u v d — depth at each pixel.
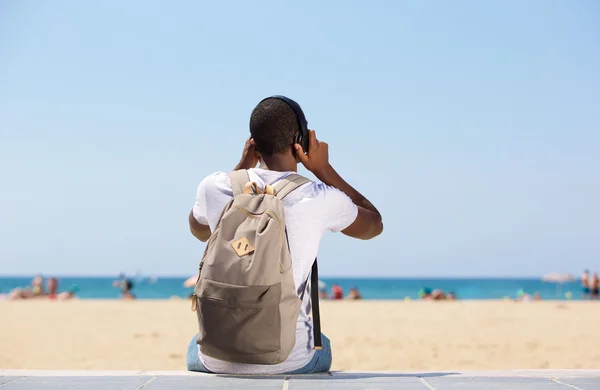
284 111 3.01
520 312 19.91
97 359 9.57
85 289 78.50
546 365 8.87
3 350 10.54
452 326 14.59
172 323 15.67
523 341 11.59
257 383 2.64
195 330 13.85
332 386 2.59
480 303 27.77
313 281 2.93
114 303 27.08
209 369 2.96
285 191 2.84
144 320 16.58
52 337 12.39
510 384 2.67
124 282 37.72
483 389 2.54
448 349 10.49
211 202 2.93
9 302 28.20
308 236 2.84
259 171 2.95
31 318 17.16
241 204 2.68
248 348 2.66
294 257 2.80
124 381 2.72
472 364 8.96
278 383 2.64
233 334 2.63
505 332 13.23
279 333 2.64
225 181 2.95
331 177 3.15
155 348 10.81
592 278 38.84
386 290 82.00
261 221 2.61
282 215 2.66
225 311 2.59
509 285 110.75
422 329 13.87
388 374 2.96
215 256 2.60
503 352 10.17
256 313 2.58
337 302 29.36
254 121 3.02
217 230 2.67
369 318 17.12
